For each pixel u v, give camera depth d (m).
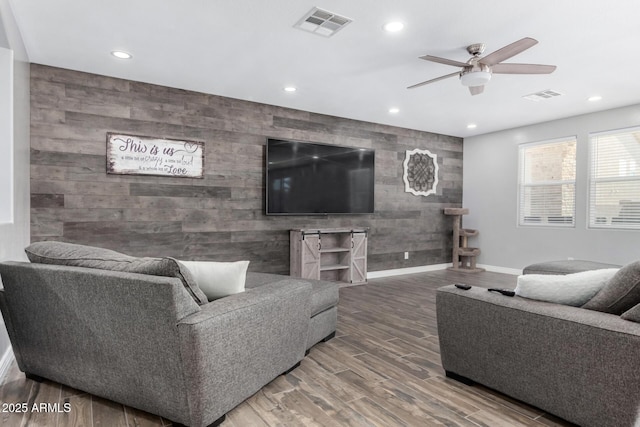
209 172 4.27
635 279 1.61
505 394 2.00
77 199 3.55
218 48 3.08
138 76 3.71
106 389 1.88
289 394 2.07
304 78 3.77
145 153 3.88
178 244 4.09
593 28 2.70
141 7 2.45
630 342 1.50
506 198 6.15
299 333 2.35
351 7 2.44
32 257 2.06
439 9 2.46
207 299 1.97
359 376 2.30
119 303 1.69
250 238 4.57
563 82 3.85
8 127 2.50
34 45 3.01
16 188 2.69
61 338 1.95
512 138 6.05
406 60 3.31
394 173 5.94
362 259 5.25
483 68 2.90
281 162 4.72
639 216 4.67
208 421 1.67
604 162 4.99
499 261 6.25
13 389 2.10
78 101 3.55
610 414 1.57
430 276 5.82
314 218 5.12
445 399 2.03
